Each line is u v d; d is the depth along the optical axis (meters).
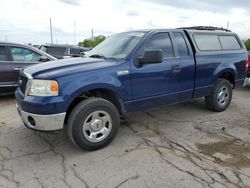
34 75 3.68
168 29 4.89
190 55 5.09
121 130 4.78
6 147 4.06
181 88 4.98
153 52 4.06
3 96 7.52
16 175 3.29
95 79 3.80
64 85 3.56
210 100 5.76
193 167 3.48
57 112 3.52
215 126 5.04
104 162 3.62
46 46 13.91
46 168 3.46
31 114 3.56
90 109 3.77
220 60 5.66
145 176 3.26
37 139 4.36
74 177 3.25
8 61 6.86
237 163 3.60
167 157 3.76
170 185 3.08
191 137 4.50
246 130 4.85
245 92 8.34
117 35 5.16
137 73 4.26
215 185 3.08
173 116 5.61
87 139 3.83
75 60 4.29
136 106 4.38
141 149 4.02
